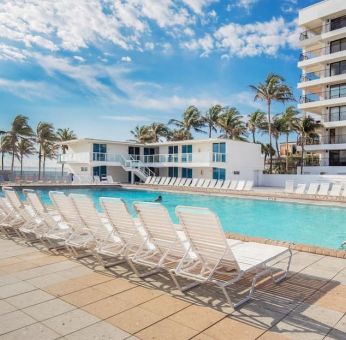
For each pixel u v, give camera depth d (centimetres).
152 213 412
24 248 589
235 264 360
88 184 2725
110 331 295
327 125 3186
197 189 2312
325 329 300
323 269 470
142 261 425
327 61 3256
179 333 292
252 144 3244
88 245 551
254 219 1391
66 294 379
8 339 280
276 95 3791
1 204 730
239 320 317
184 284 410
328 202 1593
